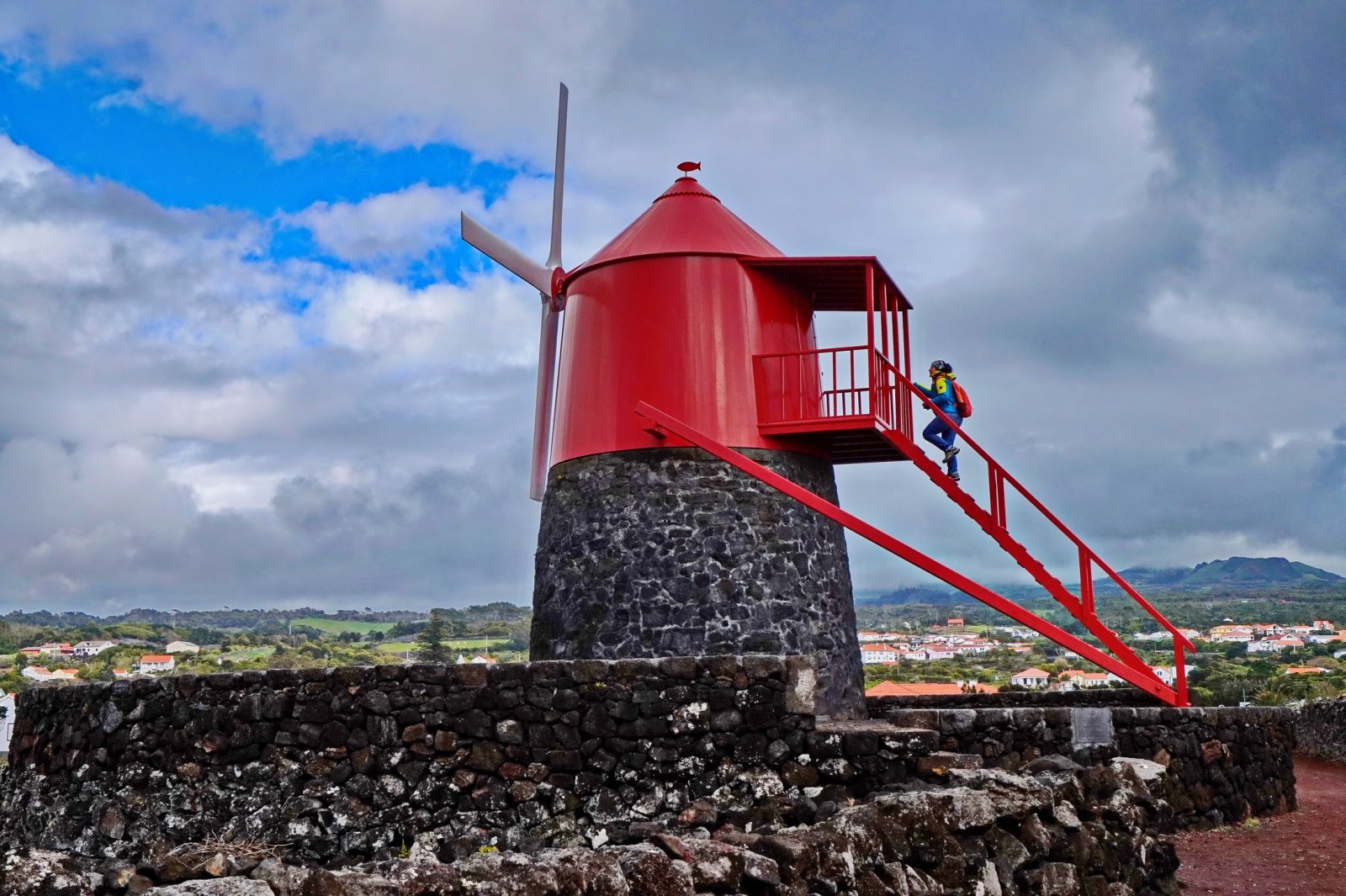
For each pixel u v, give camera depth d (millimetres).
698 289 16719
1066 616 157875
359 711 11086
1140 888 8070
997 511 15820
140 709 11695
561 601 16531
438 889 5113
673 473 16188
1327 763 20922
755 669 11023
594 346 17156
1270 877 10195
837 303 18734
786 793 10766
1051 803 7602
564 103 19703
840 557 17125
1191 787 12859
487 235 19531
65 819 11922
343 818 10883
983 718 11875
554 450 17719
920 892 6504
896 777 10734
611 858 5535
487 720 10969
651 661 11039
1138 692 19812
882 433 16000
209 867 5426
